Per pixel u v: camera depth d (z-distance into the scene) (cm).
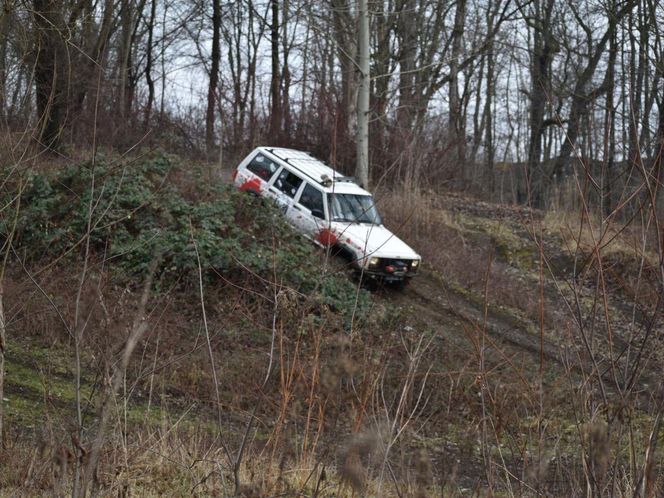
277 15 2984
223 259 1252
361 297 1282
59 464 378
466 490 553
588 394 404
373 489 461
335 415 489
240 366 959
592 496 375
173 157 1634
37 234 1191
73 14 903
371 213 1612
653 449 357
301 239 1502
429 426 709
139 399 817
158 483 524
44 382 663
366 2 1873
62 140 1430
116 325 514
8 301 880
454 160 2684
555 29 2741
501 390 623
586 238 1434
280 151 1728
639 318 1338
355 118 2255
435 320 1401
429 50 3083
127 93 2772
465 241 1844
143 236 1268
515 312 1495
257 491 380
